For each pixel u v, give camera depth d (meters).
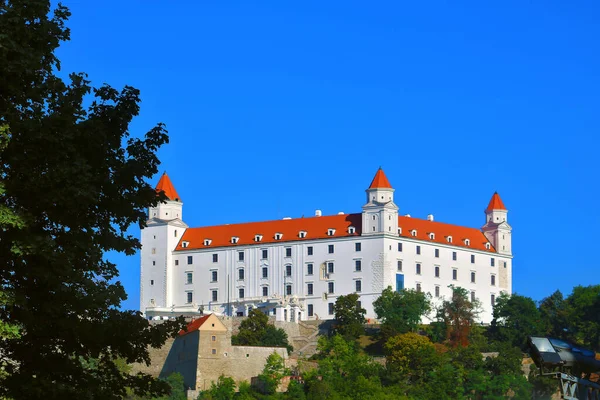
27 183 63.66
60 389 63.00
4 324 61.00
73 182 64.56
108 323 68.75
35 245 62.44
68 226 67.19
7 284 64.31
